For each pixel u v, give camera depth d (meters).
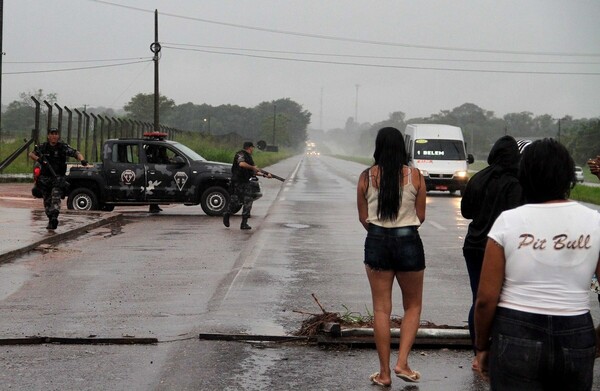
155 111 48.78
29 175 37.16
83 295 10.82
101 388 6.79
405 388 6.86
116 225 20.33
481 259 7.10
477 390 6.82
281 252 15.30
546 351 3.93
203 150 56.75
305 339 8.34
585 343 3.96
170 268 13.25
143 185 23.03
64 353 7.92
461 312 9.82
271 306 10.10
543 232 4.02
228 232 18.88
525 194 4.20
